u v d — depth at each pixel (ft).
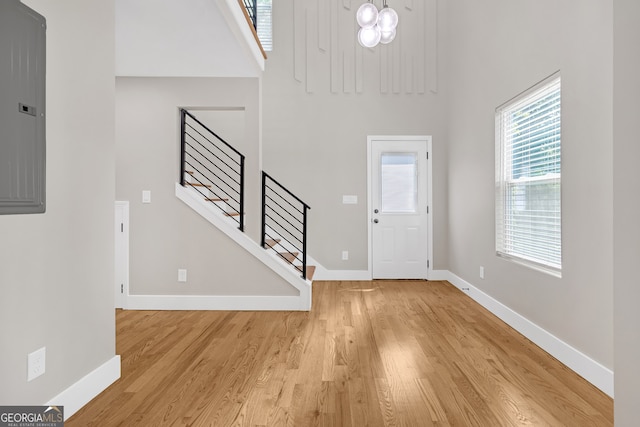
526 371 8.54
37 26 5.81
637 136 5.31
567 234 8.88
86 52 7.20
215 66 13.12
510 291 11.96
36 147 5.80
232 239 13.84
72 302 6.81
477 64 14.73
